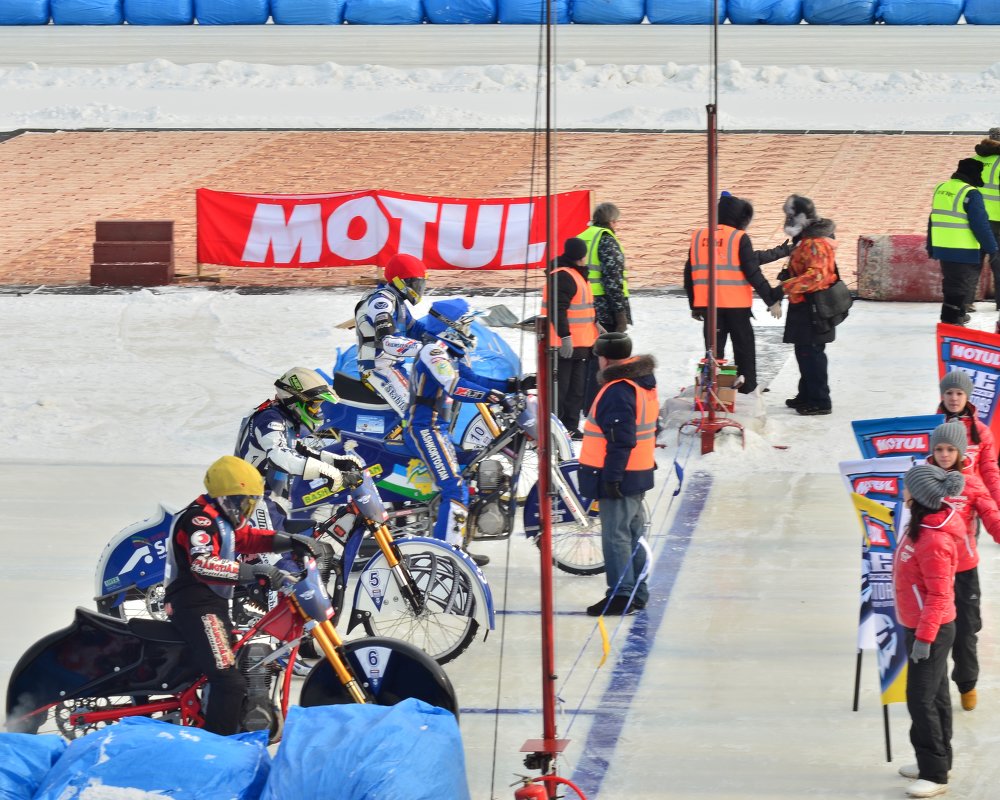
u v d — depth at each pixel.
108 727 14.39
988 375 22.83
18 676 16.12
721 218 31.98
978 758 16.56
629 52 86.25
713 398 29.48
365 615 19.08
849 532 24.81
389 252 46.75
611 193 57.88
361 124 72.81
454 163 63.28
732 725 17.62
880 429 19.38
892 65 81.38
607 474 20.52
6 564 23.64
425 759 13.62
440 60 86.25
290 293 46.81
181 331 41.62
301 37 94.75
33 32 99.50
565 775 16.33
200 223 47.81
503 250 46.03
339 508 19.38
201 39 95.06
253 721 16.03
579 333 30.31
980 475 18.66
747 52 85.50
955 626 17.16
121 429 31.95
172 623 16.00
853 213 53.19
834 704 18.23
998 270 39.12
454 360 21.75
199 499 15.92
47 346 39.94
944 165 60.69
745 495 26.95
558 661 19.62
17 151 68.81
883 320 41.66
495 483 21.38
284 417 18.94
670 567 23.23
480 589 18.86
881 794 15.77
